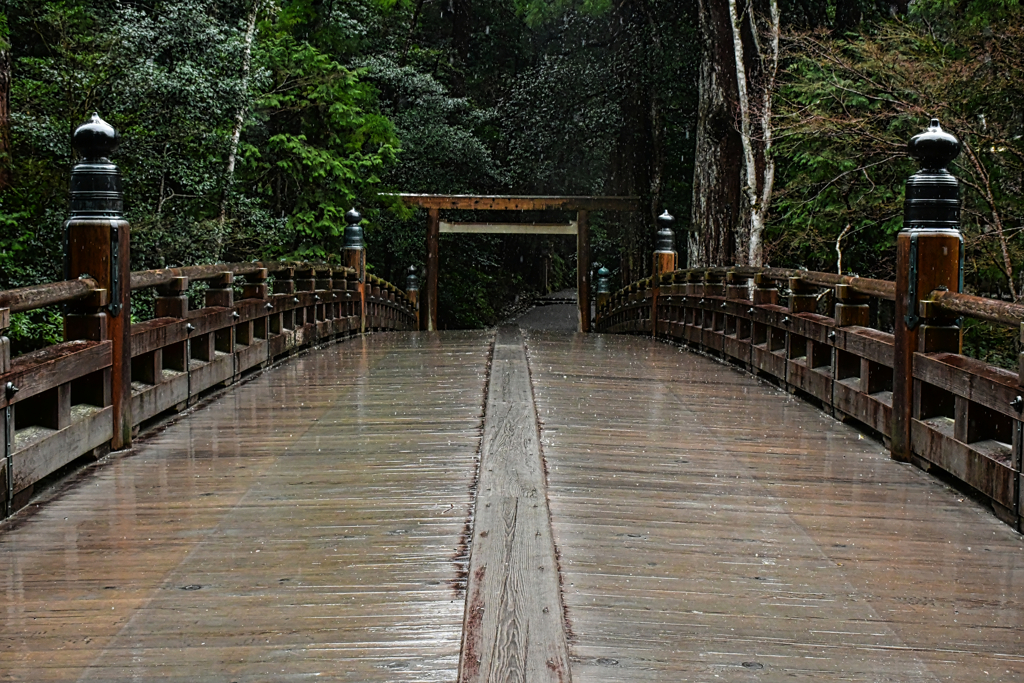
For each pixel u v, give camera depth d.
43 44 13.01
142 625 2.87
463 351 10.27
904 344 5.09
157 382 5.96
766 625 2.90
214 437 5.58
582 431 5.76
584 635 2.79
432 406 6.52
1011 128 10.62
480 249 28.53
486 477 4.46
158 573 3.31
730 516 4.06
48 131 10.44
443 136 22.52
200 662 2.61
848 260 14.84
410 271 21.95
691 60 20.02
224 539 3.67
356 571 3.31
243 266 7.99
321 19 19.47
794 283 7.49
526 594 3.03
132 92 11.41
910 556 3.58
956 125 10.08
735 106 16.22
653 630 2.84
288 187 18.14
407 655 2.65
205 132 12.46
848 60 11.72
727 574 3.34
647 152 22.70
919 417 4.98
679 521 3.96
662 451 5.27
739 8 15.74
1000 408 4.07
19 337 9.35
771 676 2.56
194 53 12.97
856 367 6.34
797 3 16.89
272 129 17.59
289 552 3.51
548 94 23.28
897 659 2.69
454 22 27.08
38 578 3.28
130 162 11.77
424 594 3.09
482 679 2.46
